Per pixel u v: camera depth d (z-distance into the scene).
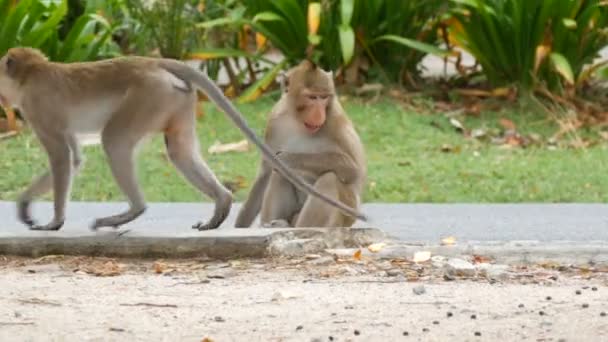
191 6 29.67
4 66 15.82
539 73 29.00
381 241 16.69
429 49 28.78
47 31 26.56
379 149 25.59
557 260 15.59
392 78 29.75
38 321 11.76
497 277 14.35
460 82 30.31
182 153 15.84
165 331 11.38
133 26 29.06
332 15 29.03
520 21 28.67
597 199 22.44
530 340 11.07
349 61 29.08
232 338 11.11
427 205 21.70
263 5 29.33
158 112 15.46
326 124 16.81
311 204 16.61
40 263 15.16
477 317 12.01
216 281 13.97
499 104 28.67
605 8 29.31
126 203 21.52
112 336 11.18
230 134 26.17
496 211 21.03
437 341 11.03
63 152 15.78
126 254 15.41
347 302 12.72
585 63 29.33
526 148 26.34
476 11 29.14
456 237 18.36
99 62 15.85
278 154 16.78
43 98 15.66
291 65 29.36
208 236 15.37
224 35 30.11
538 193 22.69
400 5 29.33
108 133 15.53
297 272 14.53
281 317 11.96
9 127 25.81
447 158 25.02
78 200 22.06
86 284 13.71
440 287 13.68
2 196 22.11
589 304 12.69
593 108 28.58
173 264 15.05
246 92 28.25
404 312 12.23
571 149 26.33
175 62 15.75
